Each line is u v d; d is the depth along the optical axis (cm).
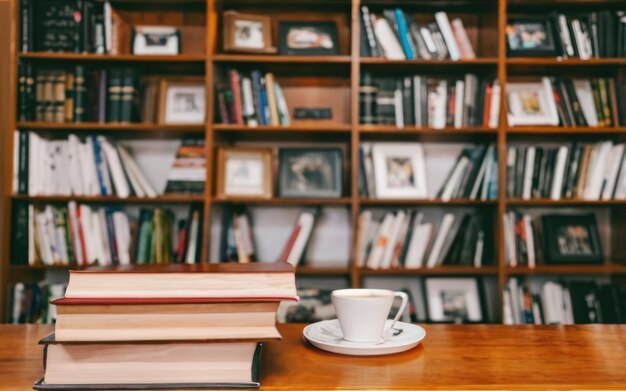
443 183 302
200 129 277
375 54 272
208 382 61
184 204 298
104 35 273
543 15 298
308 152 288
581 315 276
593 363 72
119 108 273
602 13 277
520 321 271
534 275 300
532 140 304
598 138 298
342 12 304
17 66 267
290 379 65
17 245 263
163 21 305
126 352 60
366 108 272
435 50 274
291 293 61
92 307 59
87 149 269
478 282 286
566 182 275
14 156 264
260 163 285
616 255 294
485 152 276
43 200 273
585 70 293
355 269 267
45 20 271
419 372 68
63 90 271
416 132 274
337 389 61
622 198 270
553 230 288
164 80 289
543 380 65
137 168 281
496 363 72
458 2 288
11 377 65
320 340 80
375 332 78
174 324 60
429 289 284
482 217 280
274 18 303
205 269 65
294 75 303
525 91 287
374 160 286
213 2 276
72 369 60
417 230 274
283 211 303
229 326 60
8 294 261
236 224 277
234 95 273
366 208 299
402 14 274
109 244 268
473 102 275
